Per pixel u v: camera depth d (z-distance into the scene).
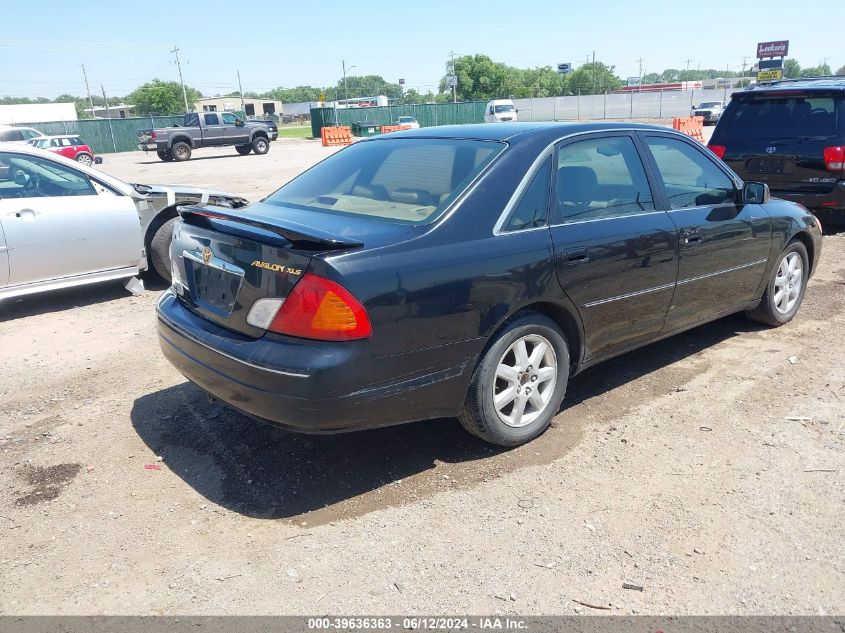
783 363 4.97
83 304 6.89
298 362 3.02
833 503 3.27
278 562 2.92
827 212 8.57
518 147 3.76
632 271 4.07
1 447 3.94
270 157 31.75
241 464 3.71
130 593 2.75
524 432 3.79
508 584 2.76
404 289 3.14
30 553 3.01
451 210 3.41
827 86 8.41
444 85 115.12
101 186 6.82
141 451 3.86
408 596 2.70
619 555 2.92
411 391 3.26
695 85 84.69
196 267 3.67
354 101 84.81
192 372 3.57
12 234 6.16
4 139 30.58
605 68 132.25
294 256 3.08
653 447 3.81
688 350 5.28
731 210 4.84
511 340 3.58
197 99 123.56
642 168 4.33
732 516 3.18
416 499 3.36
